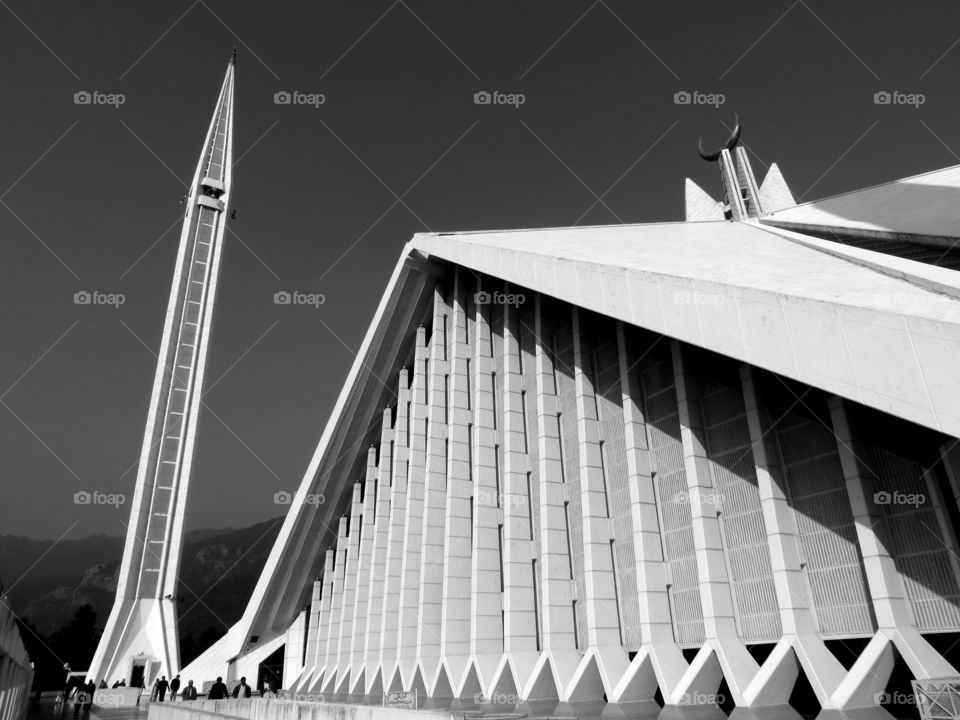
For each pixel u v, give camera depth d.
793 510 13.57
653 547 15.89
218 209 51.50
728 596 14.11
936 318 8.08
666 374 17.23
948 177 21.11
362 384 29.58
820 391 13.41
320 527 33.72
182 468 42.81
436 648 21.98
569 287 15.79
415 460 25.84
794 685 12.63
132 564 39.38
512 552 19.25
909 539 11.66
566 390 20.45
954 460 11.00
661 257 16.03
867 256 13.15
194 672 35.84
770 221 24.12
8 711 11.73
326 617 33.34
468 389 24.50
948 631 10.87
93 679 35.75
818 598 12.78
